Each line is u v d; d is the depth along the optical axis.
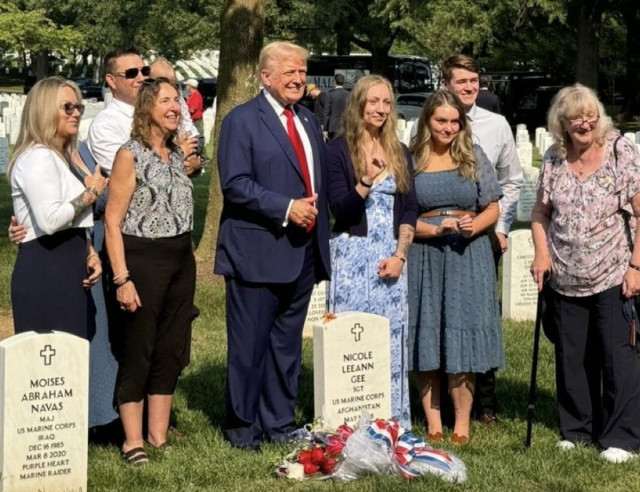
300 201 6.02
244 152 6.16
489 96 8.23
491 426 6.98
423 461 5.91
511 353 8.82
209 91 46.28
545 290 6.57
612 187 6.27
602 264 6.29
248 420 6.37
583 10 36.66
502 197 6.79
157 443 6.36
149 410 6.37
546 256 6.49
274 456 6.05
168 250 6.07
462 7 36.66
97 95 51.41
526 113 39.94
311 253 6.35
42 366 5.34
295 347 6.51
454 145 6.57
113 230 5.97
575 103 6.24
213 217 12.14
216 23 43.75
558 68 43.81
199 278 11.55
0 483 5.29
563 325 6.47
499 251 7.20
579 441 6.56
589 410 6.55
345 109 6.46
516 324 10.08
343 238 6.46
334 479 5.81
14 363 5.27
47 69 60.53
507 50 42.81
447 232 6.49
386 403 6.32
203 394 7.59
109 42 52.78
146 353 6.08
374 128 6.41
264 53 6.24
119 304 6.05
